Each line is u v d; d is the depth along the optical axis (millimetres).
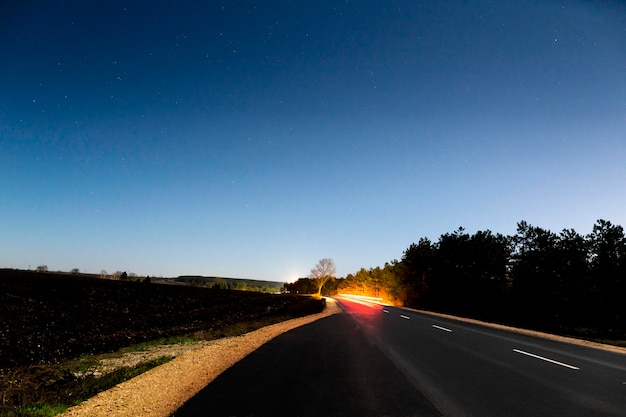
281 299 51812
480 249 44969
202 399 6941
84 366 11773
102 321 23766
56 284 34375
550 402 6898
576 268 34094
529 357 11656
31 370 11055
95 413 6227
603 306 31859
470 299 44062
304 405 6582
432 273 50281
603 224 32938
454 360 10844
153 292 40719
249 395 7191
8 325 19391
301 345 13578
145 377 8742
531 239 37469
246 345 13648
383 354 11680
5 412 6168
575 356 12242
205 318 28750
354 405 6590
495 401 6906
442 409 6414
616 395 7445
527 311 35719
